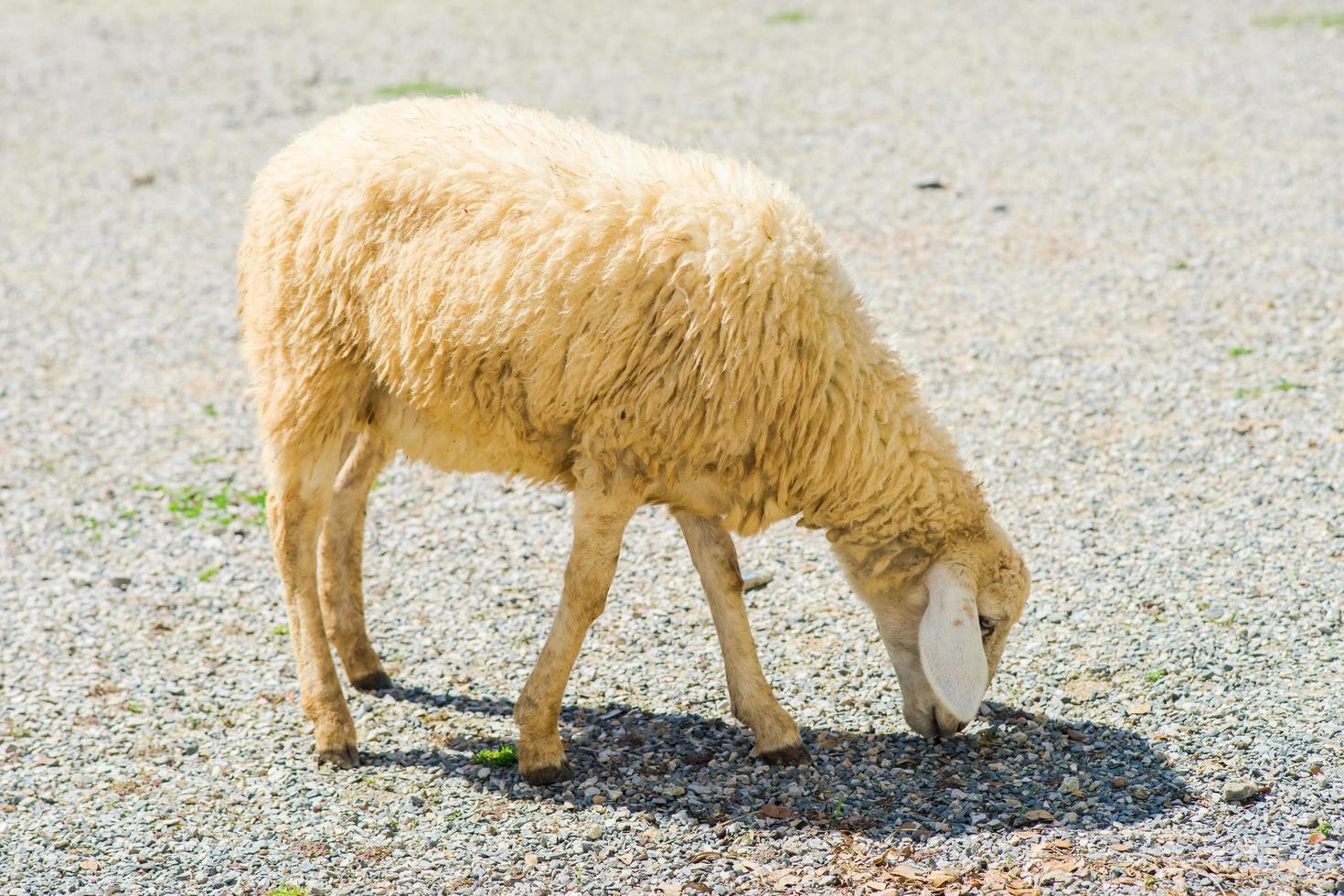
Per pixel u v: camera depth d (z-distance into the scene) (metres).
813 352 5.91
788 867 5.59
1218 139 16.38
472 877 5.62
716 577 6.52
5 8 25.50
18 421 10.66
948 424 10.01
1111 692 6.84
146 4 25.67
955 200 14.82
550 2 25.31
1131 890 5.27
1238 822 5.72
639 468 6.01
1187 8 23.14
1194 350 10.98
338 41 22.52
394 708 7.06
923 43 21.73
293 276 6.35
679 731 6.73
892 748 6.52
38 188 16.36
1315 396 10.07
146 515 9.22
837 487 6.14
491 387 6.09
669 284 5.79
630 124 17.44
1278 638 7.19
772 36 22.44
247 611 8.04
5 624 7.84
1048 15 23.30
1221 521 8.50
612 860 5.70
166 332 12.45
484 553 8.68
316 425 6.48
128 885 5.61
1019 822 5.82
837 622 7.74
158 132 18.25
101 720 6.92
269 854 5.82
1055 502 8.90
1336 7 22.53
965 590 6.00
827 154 16.45
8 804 6.20
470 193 6.01
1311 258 12.66
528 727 6.27
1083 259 13.05
